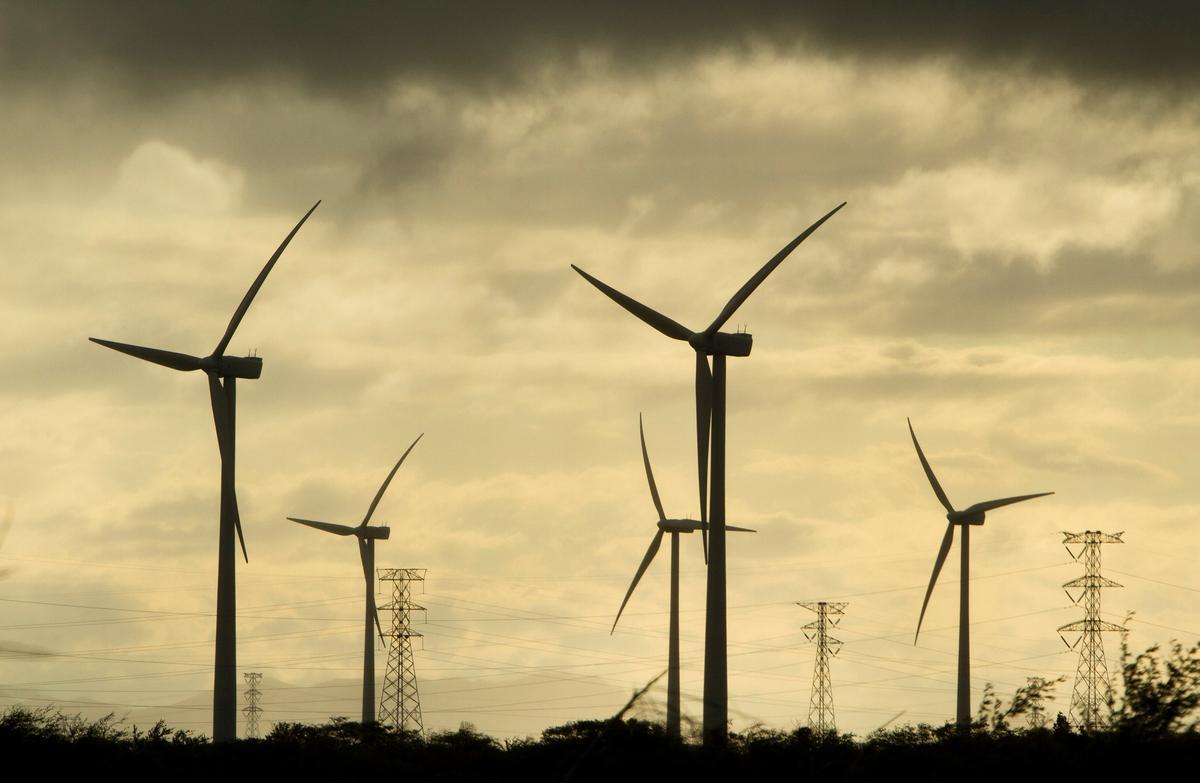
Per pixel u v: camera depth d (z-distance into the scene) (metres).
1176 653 104.88
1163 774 102.12
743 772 117.75
